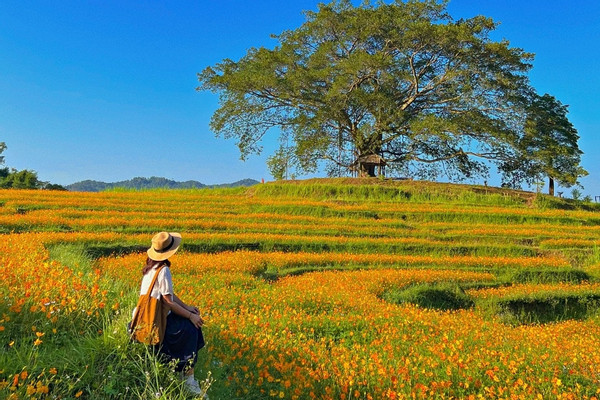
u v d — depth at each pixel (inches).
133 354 208.5
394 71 1551.4
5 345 209.9
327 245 841.5
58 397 174.9
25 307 233.0
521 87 1610.5
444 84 1622.8
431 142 1581.0
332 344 353.4
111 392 184.4
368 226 1068.5
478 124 1544.0
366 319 421.7
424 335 385.7
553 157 1619.1
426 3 1551.4
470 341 378.3
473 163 1689.2
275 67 1601.9
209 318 334.6
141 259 611.5
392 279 635.5
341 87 1512.1
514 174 1728.6
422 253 864.9
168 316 211.2
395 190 1471.5
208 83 1659.7
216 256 697.0
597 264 799.7
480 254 880.3
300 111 1658.5
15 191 1272.1
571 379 296.7
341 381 255.4
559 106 1775.3
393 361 306.7
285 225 979.3
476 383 279.1
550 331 451.8
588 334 470.6
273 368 258.4
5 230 770.2
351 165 1712.6
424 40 1524.4
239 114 1638.8
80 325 239.0
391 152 1708.9
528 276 722.2
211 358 240.4
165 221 920.9
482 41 1510.8
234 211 1168.2
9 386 167.8
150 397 189.3
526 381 292.7
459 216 1200.2
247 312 416.5
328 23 1568.7
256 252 751.7
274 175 1688.0
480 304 572.4
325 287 531.5
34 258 443.2
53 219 848.9
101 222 866.8
